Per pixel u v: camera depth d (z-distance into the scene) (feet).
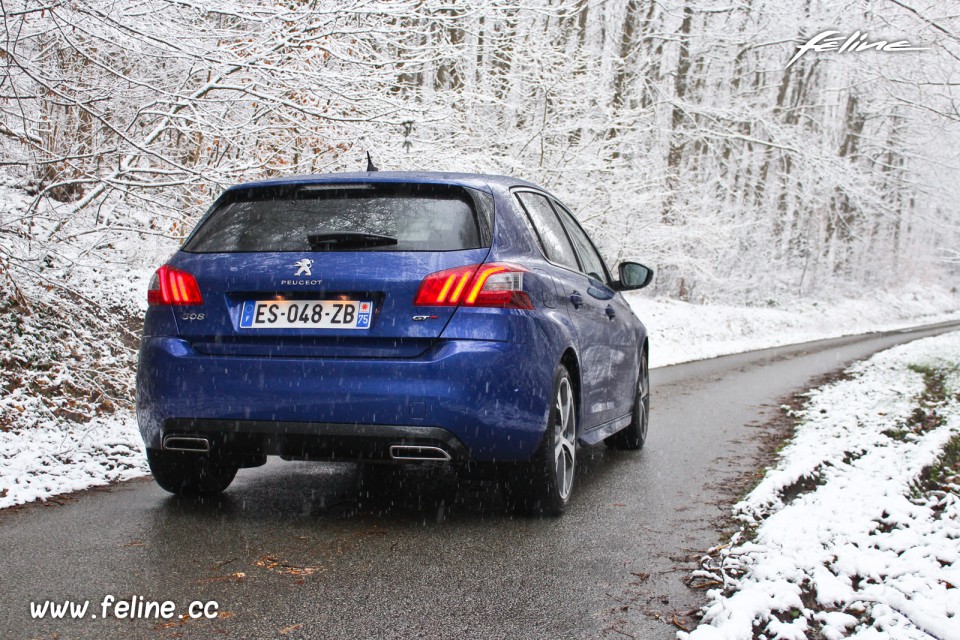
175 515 13.70
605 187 65.62
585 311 16.44
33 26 24.41
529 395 12.94
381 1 33.81
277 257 13.10
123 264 27.78
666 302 85.30
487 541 12.48
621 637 8.87
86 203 26.30
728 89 93.81
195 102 26.48
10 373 20.95
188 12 28.86
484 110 55.98
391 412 12.41
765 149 104.32
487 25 52.80
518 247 14.02
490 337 12.60
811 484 16.93
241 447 13.14
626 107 71.15
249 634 8.71
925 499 15.57
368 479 16.78
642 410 21.86
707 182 95.81
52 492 15.20
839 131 118.32
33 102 25.40
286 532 12.72
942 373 40.22
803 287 125.18
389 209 13.44
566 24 64.75
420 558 11.52
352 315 12.72
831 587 10.23
